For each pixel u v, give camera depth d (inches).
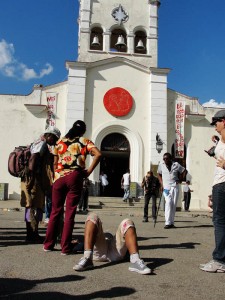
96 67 904.3
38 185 264.5
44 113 876.0
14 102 870.4
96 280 164.1
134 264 182.1
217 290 154.7
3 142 852.6
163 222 500.1
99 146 874.1
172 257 221.6
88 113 881.5
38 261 199.8
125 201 824.9
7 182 841.5
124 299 138.4
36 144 265.6
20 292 143.4
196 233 357.7
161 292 148.9
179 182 422.0
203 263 207.8
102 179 863.7
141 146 882.8
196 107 932.6
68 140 230.7
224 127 197.8
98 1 962.1
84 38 932.6
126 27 960.9
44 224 385.7
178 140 902.4
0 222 403.5
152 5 978.7
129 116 895.1
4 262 194.5
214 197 194.1
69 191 224.2
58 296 139.6
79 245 228.5
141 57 941.2
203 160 914.1
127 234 190.7
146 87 915.4
